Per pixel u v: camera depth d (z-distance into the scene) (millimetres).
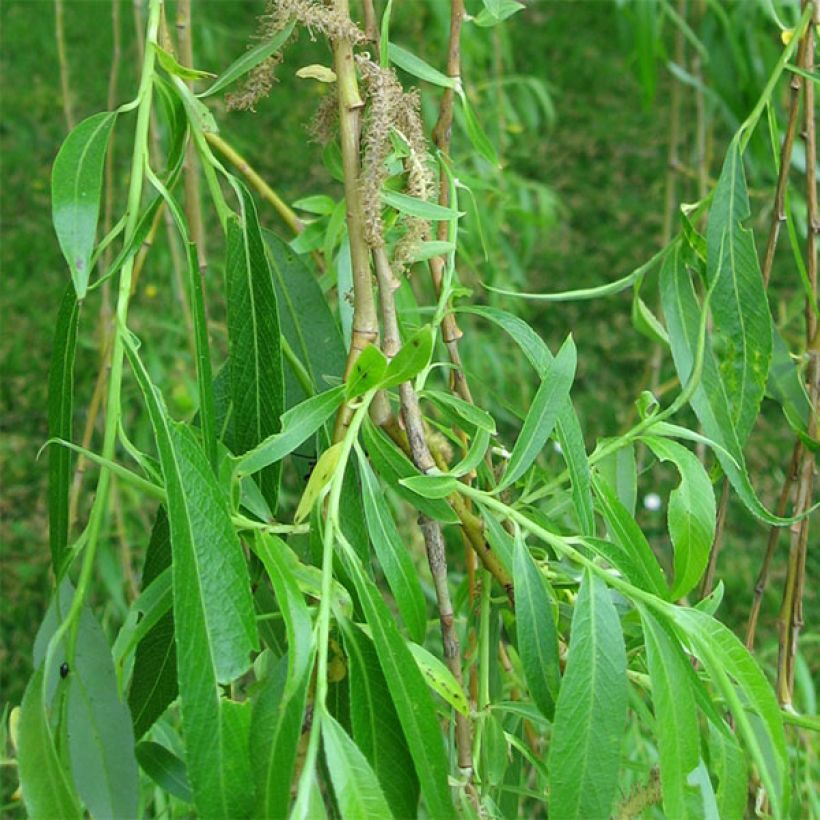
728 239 854
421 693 683
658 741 691
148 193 1470
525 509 847
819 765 1110
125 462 1633
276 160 3283
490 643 898
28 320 2797
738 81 1417
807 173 937
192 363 1743
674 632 710
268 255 894
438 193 855
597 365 2709
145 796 973
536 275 2955
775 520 820
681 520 796
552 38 3809
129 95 2188
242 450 804
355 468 798
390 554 730
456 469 749
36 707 682
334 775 648
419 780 680
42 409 2566
